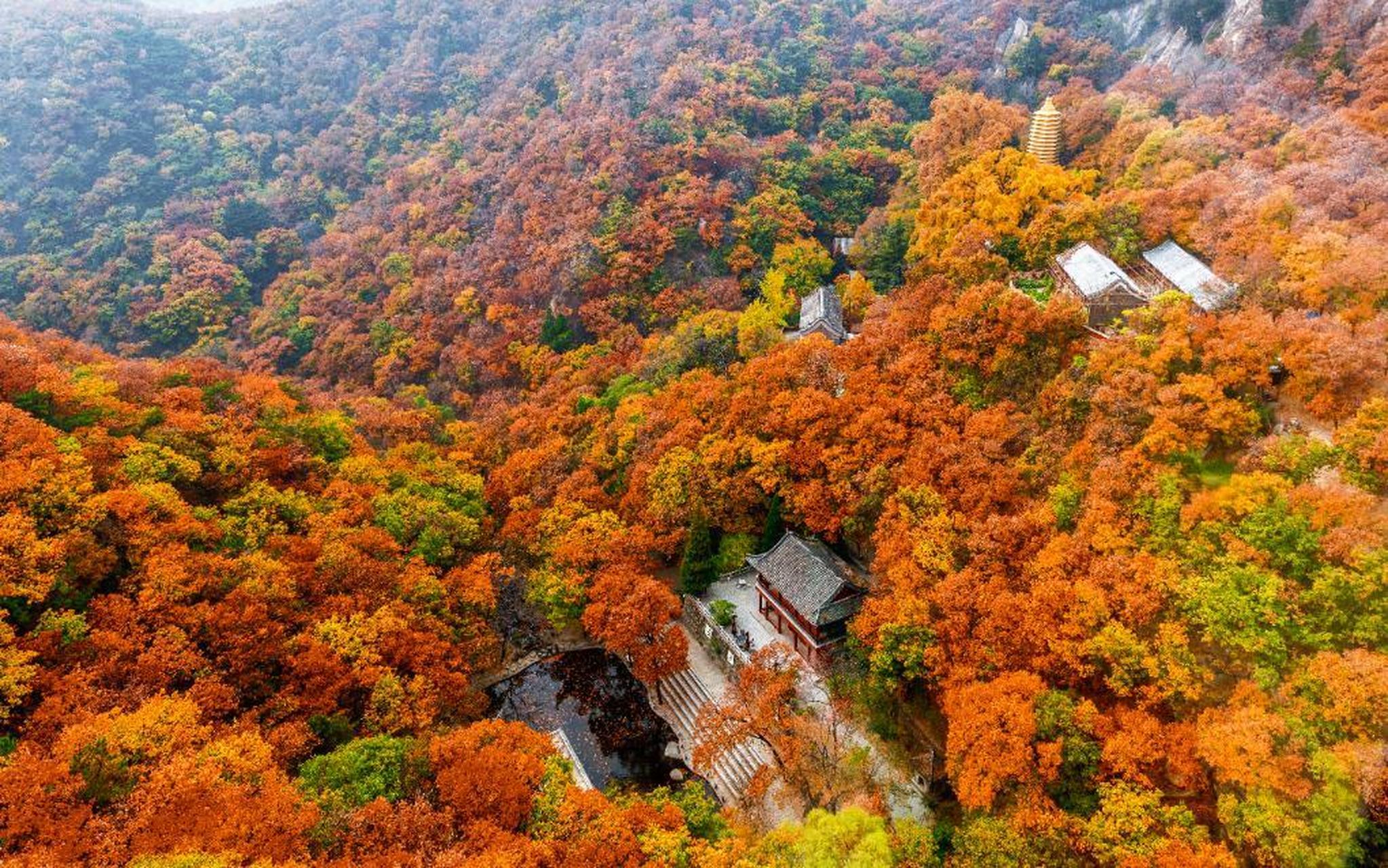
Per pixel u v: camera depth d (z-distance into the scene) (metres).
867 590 39.41
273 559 40.94
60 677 31.23
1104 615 29.11
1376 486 29.98
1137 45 91.75
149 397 52.78
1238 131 59.91
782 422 46.06
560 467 57.03
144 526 38.47
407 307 92.44
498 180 101.94
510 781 29.91
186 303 96.75
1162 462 34.00
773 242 83.62
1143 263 52.62
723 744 35.09
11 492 35.81
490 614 46.84
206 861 23.98
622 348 76.50
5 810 25.12
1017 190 60.53
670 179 88.44
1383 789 22.55
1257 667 26.38
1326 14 65.62
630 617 41.44
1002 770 26.70
